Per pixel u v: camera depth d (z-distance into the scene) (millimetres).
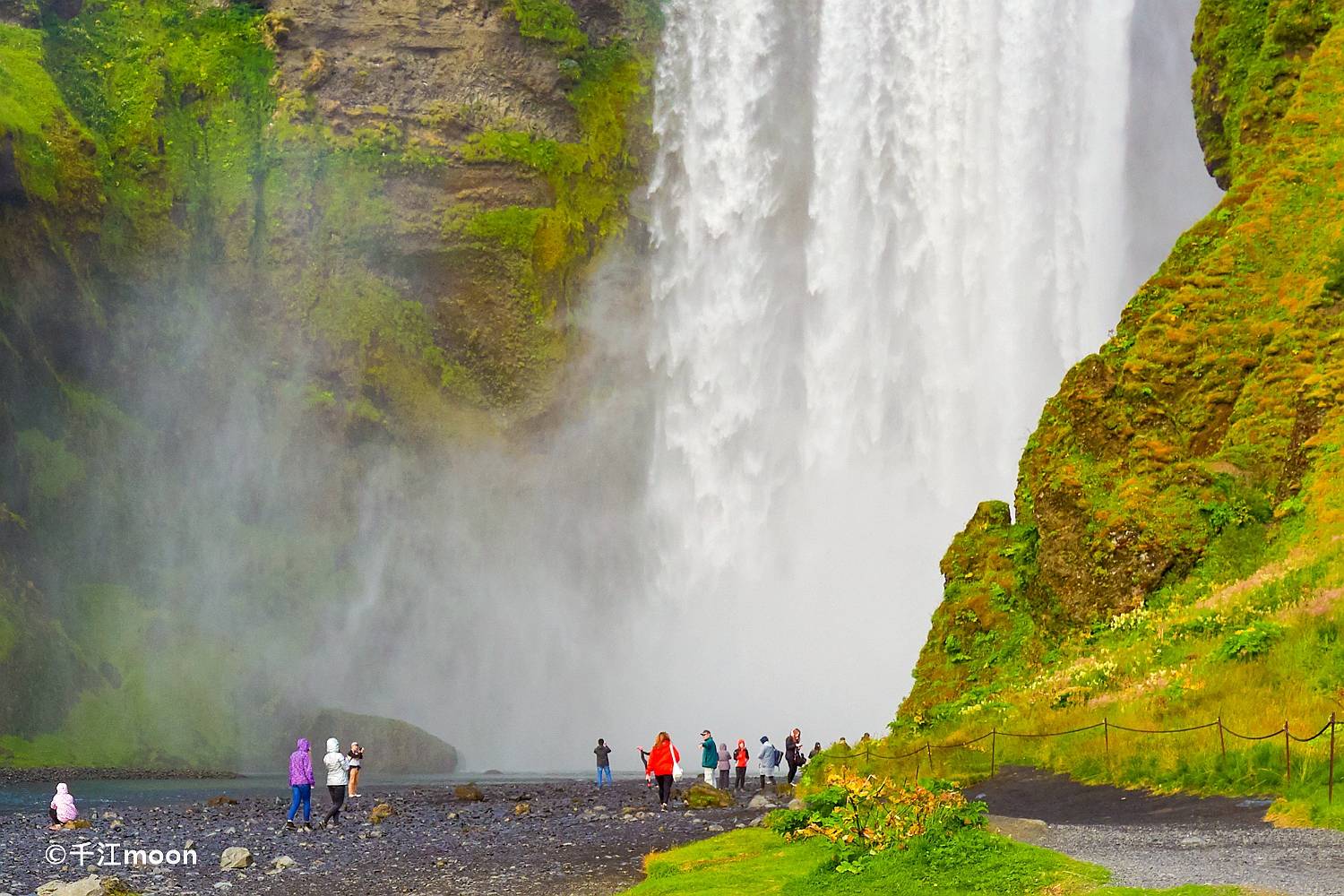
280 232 75750
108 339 71438
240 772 58219
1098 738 25438
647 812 31938
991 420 81938
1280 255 36969
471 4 81062
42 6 77938
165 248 74625
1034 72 85750
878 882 15500
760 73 87688
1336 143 38156
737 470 82750
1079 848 17297
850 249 86062
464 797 37812
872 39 88000
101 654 62906
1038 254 83688
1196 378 35719
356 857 24891
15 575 61438
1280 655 25016
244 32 80188
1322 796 18938
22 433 65250
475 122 79375
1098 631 32281
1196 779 21922
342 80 78812
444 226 77062
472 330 76875
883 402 83562
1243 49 43812
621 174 83812
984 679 34375
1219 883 14016
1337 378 32906
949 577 37312
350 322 75125
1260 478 33250
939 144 86375
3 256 65562
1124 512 33250
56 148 70250
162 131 76562
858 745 33938
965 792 25797
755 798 32750
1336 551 28422
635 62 85562
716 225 85438
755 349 84562
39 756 55938
